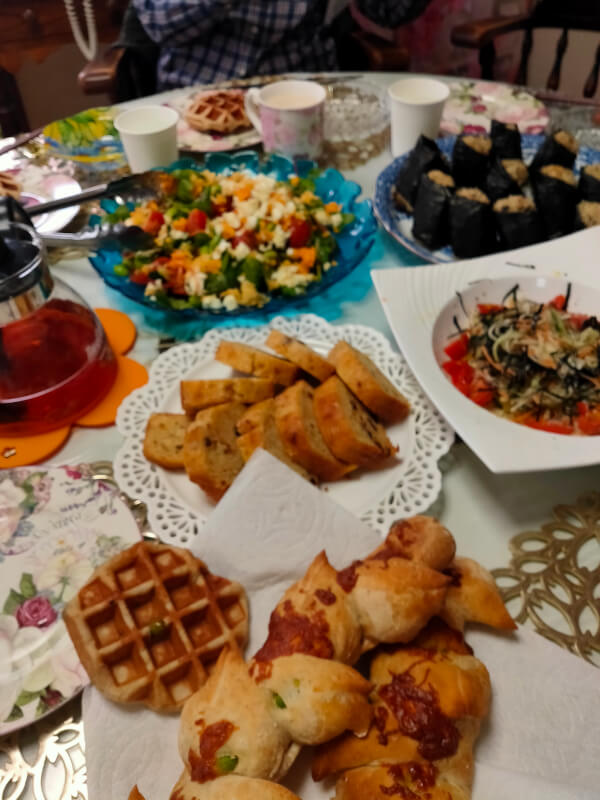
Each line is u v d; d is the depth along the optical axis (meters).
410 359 0.98
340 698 0.60
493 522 0.87
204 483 0.85
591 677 0.67
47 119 3.28
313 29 2.35
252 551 0.78
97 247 1.26
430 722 0.60
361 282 1.31
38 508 0.87
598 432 0.95
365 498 0.88
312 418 0.93
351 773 0.60
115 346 1.15
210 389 0.96
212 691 0.64
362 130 1.76
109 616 0.73
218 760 0.58
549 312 1.09
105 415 1.03
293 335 1.13
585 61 2.95
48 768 0.66
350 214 1.35
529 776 0.61
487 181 1.35
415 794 0.57
